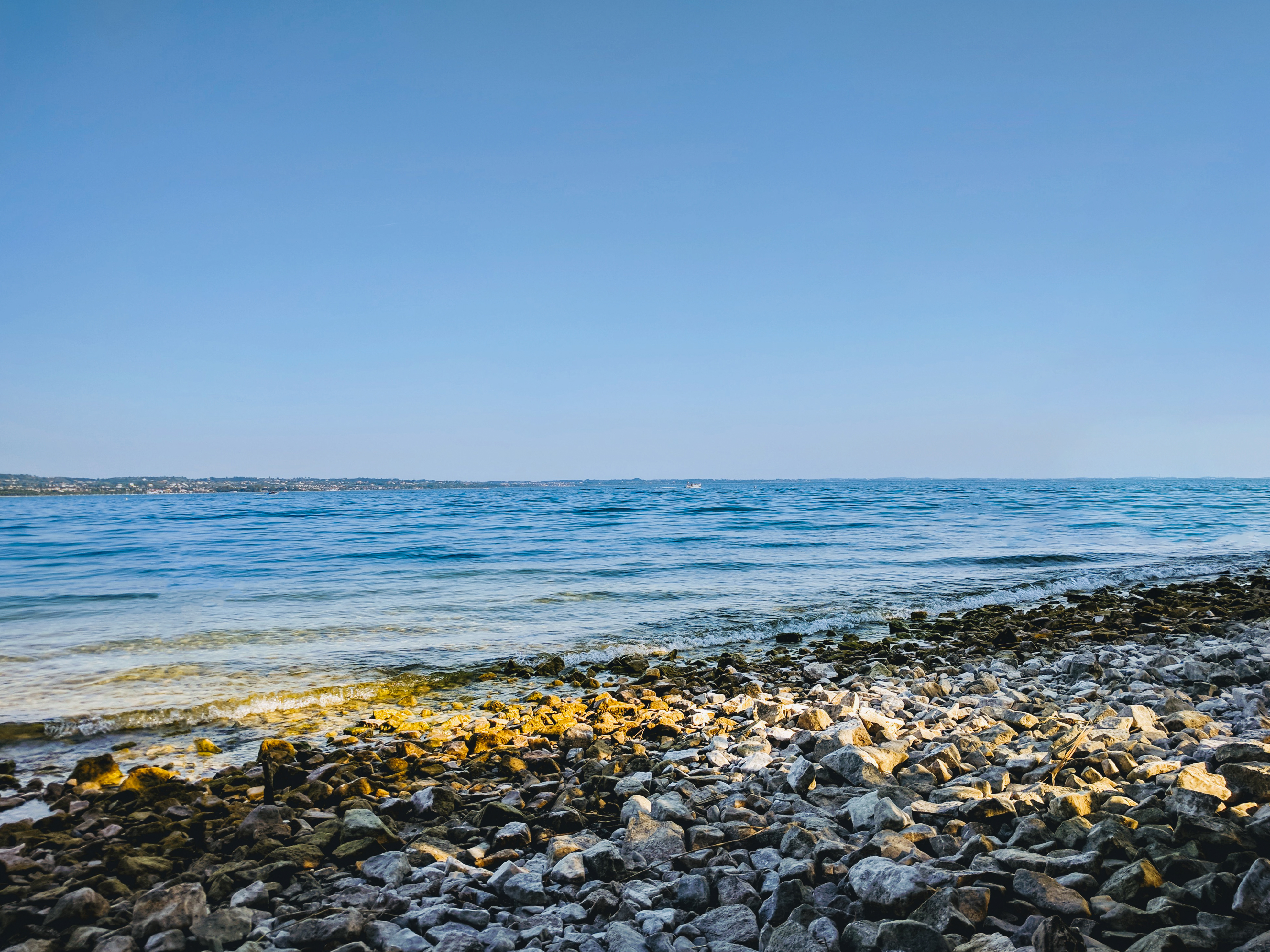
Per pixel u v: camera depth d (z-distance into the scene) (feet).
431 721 29.63
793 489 585.63
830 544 97.91
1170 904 11.60
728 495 382.42
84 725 28.22
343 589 62.28
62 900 13.83
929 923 11.84
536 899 14.08
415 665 38.24
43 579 71.10
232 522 175.01
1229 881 11.98
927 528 127.13
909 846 14.57
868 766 19.06
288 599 57.47
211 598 57.98
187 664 37.86
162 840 17.79
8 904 14.55
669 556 84.02
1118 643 42.14
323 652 40.57
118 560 87.76
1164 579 71.36
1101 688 30.55
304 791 20.57
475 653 40.88
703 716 28.37
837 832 16.42
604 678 36.68
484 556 87.20
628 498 352.28
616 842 16.58
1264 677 29.84
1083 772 18.03
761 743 23.70
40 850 17.12
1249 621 47.55
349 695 33.09
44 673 35.88
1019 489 553.64
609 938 12.33
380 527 147.54
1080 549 94.07
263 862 16.06
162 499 453.58
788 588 62.28
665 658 41.11
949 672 36.04
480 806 19.65
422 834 17.67
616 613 51.96
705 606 54.60
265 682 34.76
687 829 17.16
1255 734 20.94
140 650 40.78
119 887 15.06
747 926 12.51
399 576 69.92
